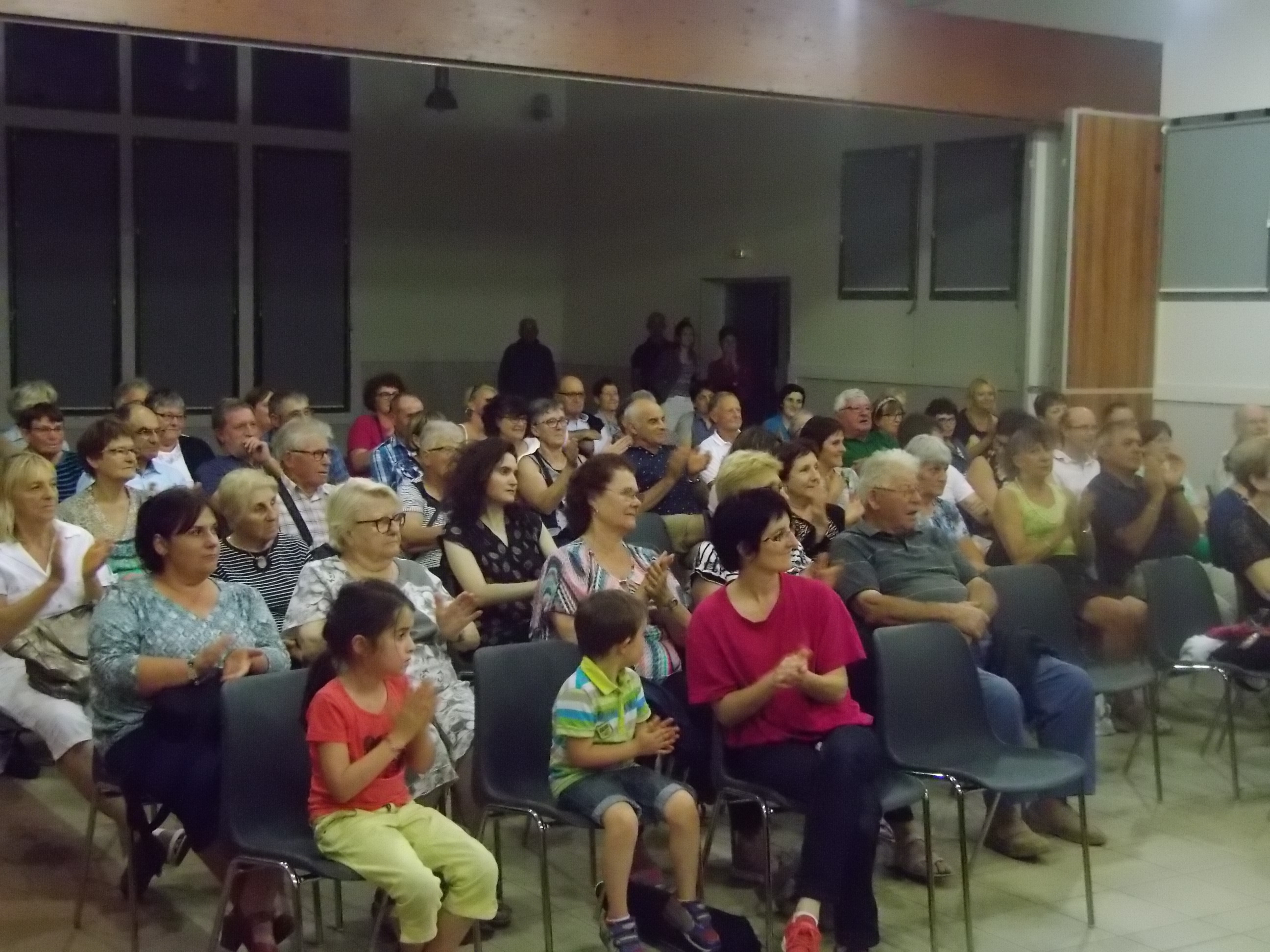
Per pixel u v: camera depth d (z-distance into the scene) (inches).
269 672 127.9
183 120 408.8
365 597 116.8
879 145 358.0
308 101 429.7
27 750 188.9
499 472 163.5
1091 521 203.0
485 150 464.8
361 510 141.1
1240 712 220.2
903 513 164.6
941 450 190.1
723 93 261.4
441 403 462.6
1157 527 209.9
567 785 126.9
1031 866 158.1
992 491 231.0
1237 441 250.2
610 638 126.2
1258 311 292.8
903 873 154.8
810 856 127.1
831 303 377.1
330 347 439.5
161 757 126.4
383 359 450.0
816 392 384.5
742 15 257.3
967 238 333.1
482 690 130.5
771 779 132.6
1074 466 231.3
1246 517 192.5
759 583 137.2
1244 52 293.7
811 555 173.2
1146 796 181.8
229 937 128.0
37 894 148.1
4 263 386.9
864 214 363.9
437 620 140.7
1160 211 311.7
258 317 424.5
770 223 396.5
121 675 128.5
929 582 163.9
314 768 116.7
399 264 451.2
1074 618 179.8
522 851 161.5
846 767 127.3
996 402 294.5
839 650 137.0
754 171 400.5
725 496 159.0
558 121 477.1
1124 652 183.9
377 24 219.9
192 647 131.8
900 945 137.2
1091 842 164.4
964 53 285.9
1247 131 293.6
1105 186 303.6
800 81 265.7
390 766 119.6
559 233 479.8
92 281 399.5
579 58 240.4
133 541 169.9
